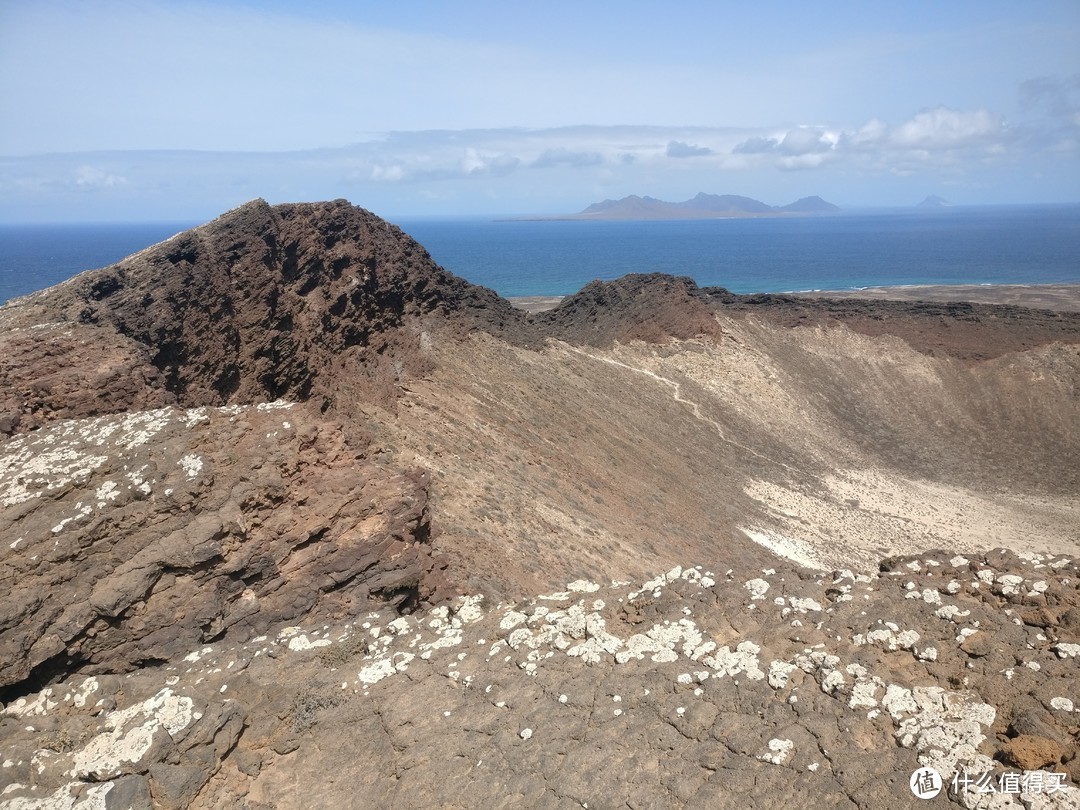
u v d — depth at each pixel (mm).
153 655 14242
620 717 11203
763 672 11500
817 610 12711
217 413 18688
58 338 23578
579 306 77812
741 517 45938
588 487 41094
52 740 11211
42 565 13797
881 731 9914
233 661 13812
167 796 10430
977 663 10656
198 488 15859
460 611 15773
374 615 15961
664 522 40719
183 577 14961
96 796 9930
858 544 45750
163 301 28297
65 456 16453
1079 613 10984
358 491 18109
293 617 16203
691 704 11133
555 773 10320
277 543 16422
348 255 44312
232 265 33125
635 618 13758
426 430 38562
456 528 27531
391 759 11203
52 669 13305
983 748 9195
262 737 11828
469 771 10625
